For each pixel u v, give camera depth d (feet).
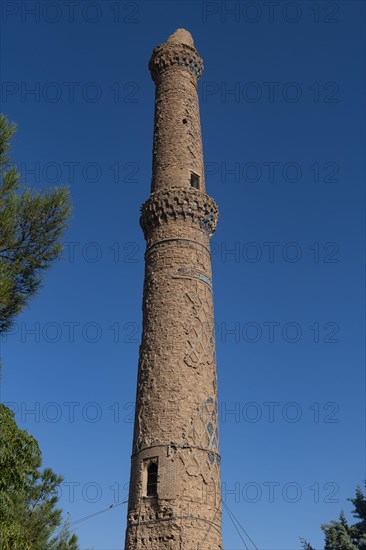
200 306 110.42
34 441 68.59
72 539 117.19
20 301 67.51
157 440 97.19
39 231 68.44
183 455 95.71
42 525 98.58
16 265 67.05
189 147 128.57
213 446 100.12
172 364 103.09
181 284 111.04
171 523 90.68
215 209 123.13
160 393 101.04
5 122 68.28
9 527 63.67
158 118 133.90
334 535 157.17
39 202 68.13
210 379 105.70
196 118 134.72
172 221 118.11
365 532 158.30
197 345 106.22
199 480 95.30
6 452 64.49
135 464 98.37
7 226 65.82
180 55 139.33
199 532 91.40
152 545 90.79
